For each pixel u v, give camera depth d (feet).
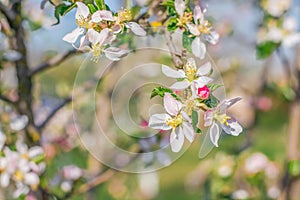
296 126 4.58
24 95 3.33
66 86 4.28
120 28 2.42
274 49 4.83
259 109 5.51
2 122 3.51
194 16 2.59
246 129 5.38
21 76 3.31
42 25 3.47
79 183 3.99
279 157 5.59
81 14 2.41
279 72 5.40
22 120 3.35
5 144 3.51
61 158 4.13
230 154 5.29
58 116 4.13
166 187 7.70
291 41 4.79
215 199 5.11
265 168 5.12
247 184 5.14
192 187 5.96
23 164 3.36
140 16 2.70
